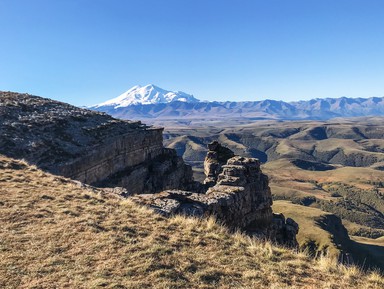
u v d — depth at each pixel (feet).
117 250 54.49
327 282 50.85
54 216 67.46
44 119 190.60
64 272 46.47
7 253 50.42
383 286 51.49
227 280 48.65
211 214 106.11
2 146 145.18
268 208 153.69
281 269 54.08
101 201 81.71
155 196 102.06
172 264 51.72
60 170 147.54
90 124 212.02
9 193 78.69
